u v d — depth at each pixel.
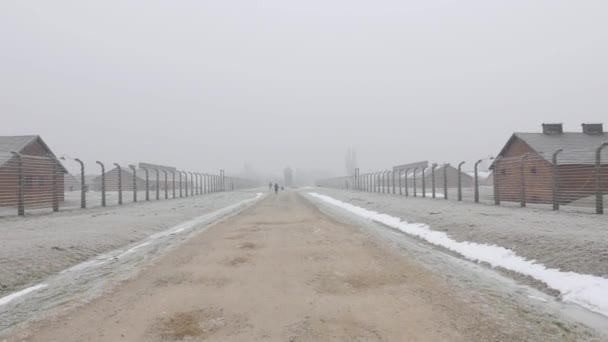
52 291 6.65
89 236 11.47
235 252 9.74
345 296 6.09
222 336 4.57
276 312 5.37
